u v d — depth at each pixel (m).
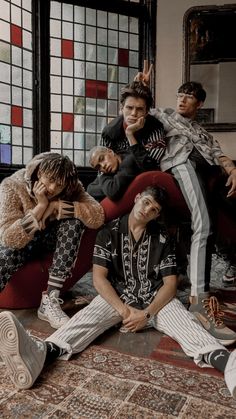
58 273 1.75
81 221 1.79
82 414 1.05
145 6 3.63
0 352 1.17
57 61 3.30
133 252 1.64
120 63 3.60
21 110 3.15
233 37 3.57
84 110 3.47
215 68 3.62
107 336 1.58
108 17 3.50
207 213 1.91
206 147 2.21
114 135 2.06
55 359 1.34
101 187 1.97
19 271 1.81
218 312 1.63
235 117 3.61
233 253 2.45
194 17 3.60
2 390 1.17
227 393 1.16
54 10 3.24
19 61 3.10
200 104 2.45
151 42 3.65
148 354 1.42
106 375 1.25
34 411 1.06
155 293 1.63
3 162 3.03
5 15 2.96
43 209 1.70
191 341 1.39
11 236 1.67
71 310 1.90
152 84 3.66
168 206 1.83
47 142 3.29
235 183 2.15
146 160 1.94
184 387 1.19
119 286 1.67
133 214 1.62
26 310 1.89
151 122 2.07
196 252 1.85
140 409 1.07
